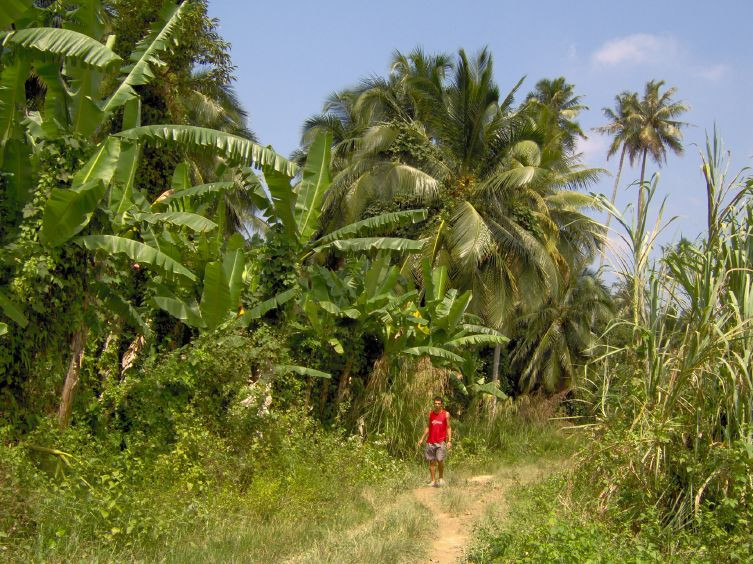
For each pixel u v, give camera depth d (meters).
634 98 45.72
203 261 13.27
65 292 9.24
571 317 29.75
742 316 7.89
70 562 5.89
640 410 8.24
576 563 5.97
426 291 16.44
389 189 22.67
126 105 10.48
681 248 8.30
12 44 8.70
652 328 8.25
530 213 22.88
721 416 7.99
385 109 24.81
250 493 9.23
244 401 11.11
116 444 9.84
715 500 7.50
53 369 9.16
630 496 7.84
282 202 12.88
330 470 11.48
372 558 6.89
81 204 8.71
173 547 6.86
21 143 9.26
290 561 6.88
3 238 9.04
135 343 12.71
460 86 22.25
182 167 13.54
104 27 9.86
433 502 10.95
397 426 15.59
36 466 8.02
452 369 19.12
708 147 8.26
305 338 14.95
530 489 10.31
